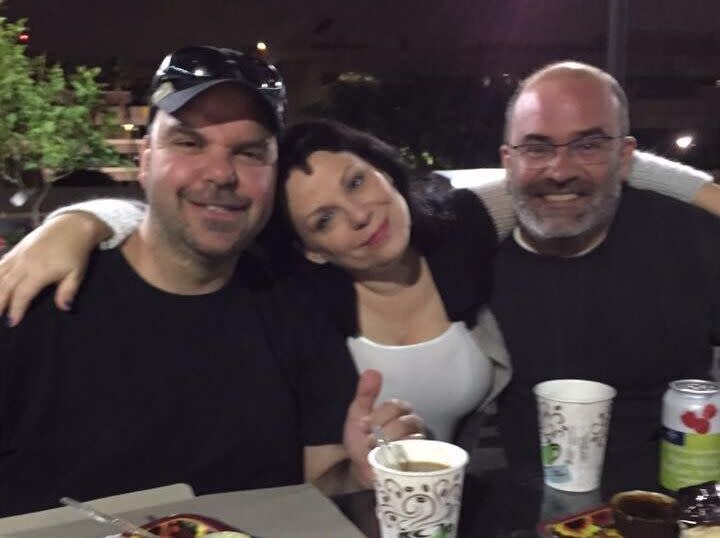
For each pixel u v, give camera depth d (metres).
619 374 1.94
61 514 1.24
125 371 1.49
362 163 1.67
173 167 1.42
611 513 1.21
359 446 1.42
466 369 1.85
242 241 1.49
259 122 1.44
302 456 1.62
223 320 1.56
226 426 1.52
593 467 1.39
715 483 1.29
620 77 3.39
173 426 1.50
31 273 1.45
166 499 1.31
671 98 6.23
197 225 1.44
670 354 1.94
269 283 1.64
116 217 1.59
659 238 1.95
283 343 1.60
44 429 1.47
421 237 1.83
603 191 1.86
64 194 4.84
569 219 1.85
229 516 1.23
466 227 1.92
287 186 1.65
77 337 1.48
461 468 1.14
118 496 1.31
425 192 1.88
